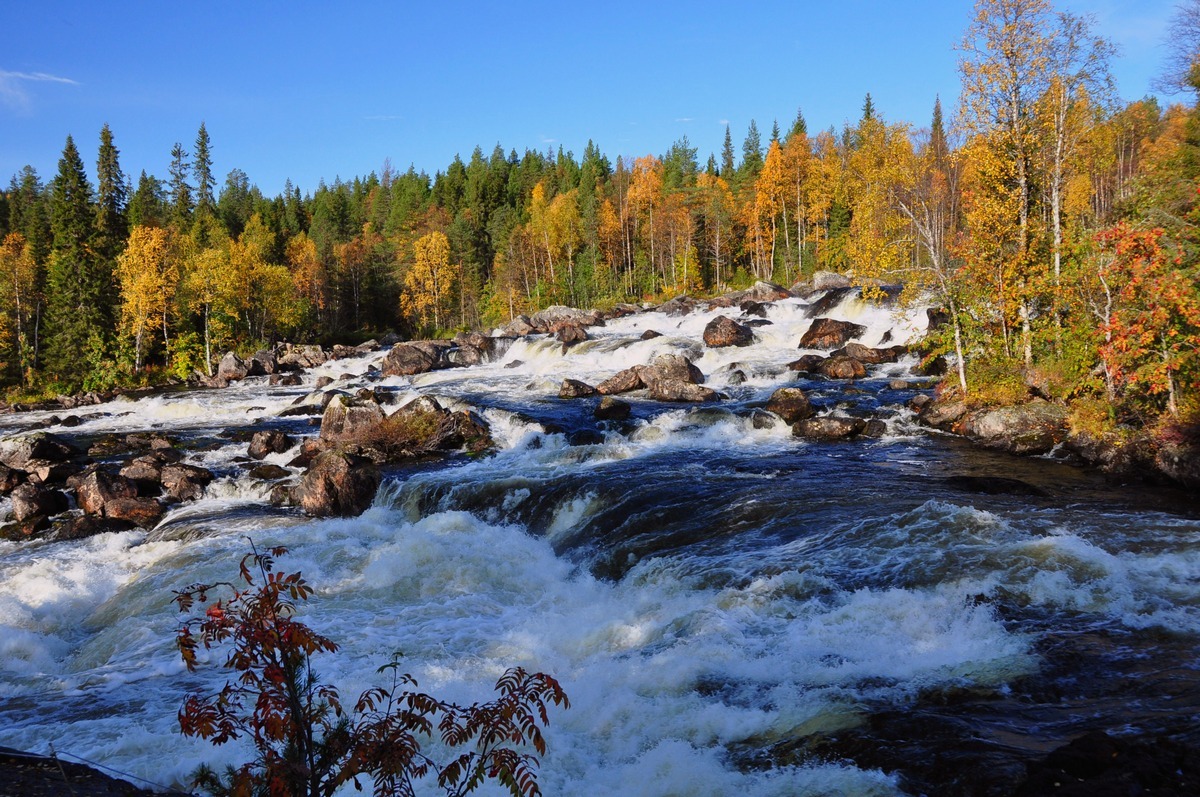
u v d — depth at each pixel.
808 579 12.56
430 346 59.91
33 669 13.96
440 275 100.38
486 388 41.94
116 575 18.69
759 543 15.10
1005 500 16.86
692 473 21.06
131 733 10.00
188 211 109.19
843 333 44.84
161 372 67.56
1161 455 18.48
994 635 9.95
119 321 69.19
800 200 96.50
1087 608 10.54
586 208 108.31
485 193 136.75
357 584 16.05
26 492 24.20
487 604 14.78
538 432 28.61
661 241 96.88
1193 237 20.58
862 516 15.65
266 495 25.30
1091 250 25.00
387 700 10.22
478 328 101.38
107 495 24.42
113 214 83.25
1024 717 7.75
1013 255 27.94
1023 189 27.91
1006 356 27.94
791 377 37.28
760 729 8.30
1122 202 28.72
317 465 23.69
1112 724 7.30
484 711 5.07
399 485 22.92
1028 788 6.11
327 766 4.82
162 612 15.41
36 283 80.19
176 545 20.11
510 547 17.89
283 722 4.54
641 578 14.66
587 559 16.78
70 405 53.28
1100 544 13.12
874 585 12.17
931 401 28.25
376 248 116.38
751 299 63.00
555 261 104.94
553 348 54.09
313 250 116.31
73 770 7.14
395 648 12.46
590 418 31.19
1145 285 19.83
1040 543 12.59
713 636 10.95
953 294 29.22
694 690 9.54
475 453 27.67
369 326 107.06
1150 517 14.96
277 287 80.88
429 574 16.27
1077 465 21.17
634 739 8.65
